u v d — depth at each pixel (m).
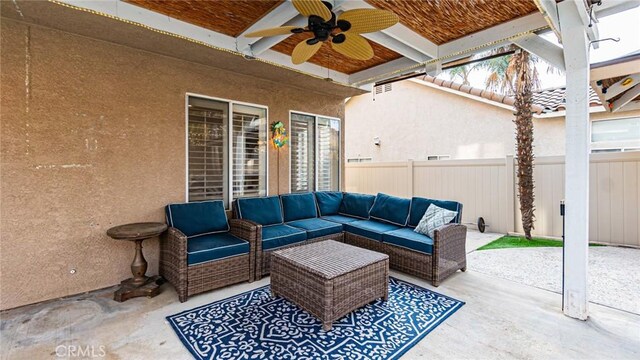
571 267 2.81
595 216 5.42
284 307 3.02
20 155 2.99
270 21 3.10
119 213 3.56
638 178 5.04
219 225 4.02
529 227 5.68
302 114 5.55
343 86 5.32
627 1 2.64
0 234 2.92
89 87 3.34
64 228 3.23
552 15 2.71
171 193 3.95
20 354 2.26
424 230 3.98
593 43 3.13
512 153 7.48
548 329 2.61
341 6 2.84
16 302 2.99
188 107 4.11
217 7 3.03
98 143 3.41
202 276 3.28
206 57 3.90
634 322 2.71
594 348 2.34
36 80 3.05
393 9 3.09
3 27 2.89
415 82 9.02
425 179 7.38
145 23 3.04
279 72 4.55
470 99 8.09
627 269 4.02
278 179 5.18
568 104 2.80
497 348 2.34
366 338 2.47
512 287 3.51
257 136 4.89
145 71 3.71
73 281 3.29
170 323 2.71
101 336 2.50
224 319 2.78
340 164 6.26
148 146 3.75
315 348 2.34
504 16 3.23
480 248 5.15
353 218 5.15
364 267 2.88
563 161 5.66
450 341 2.44
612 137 7.06
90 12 2.77
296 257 3.05
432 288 3.49
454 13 3.17
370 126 10.27
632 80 4.86
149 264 3.77
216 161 4.41
